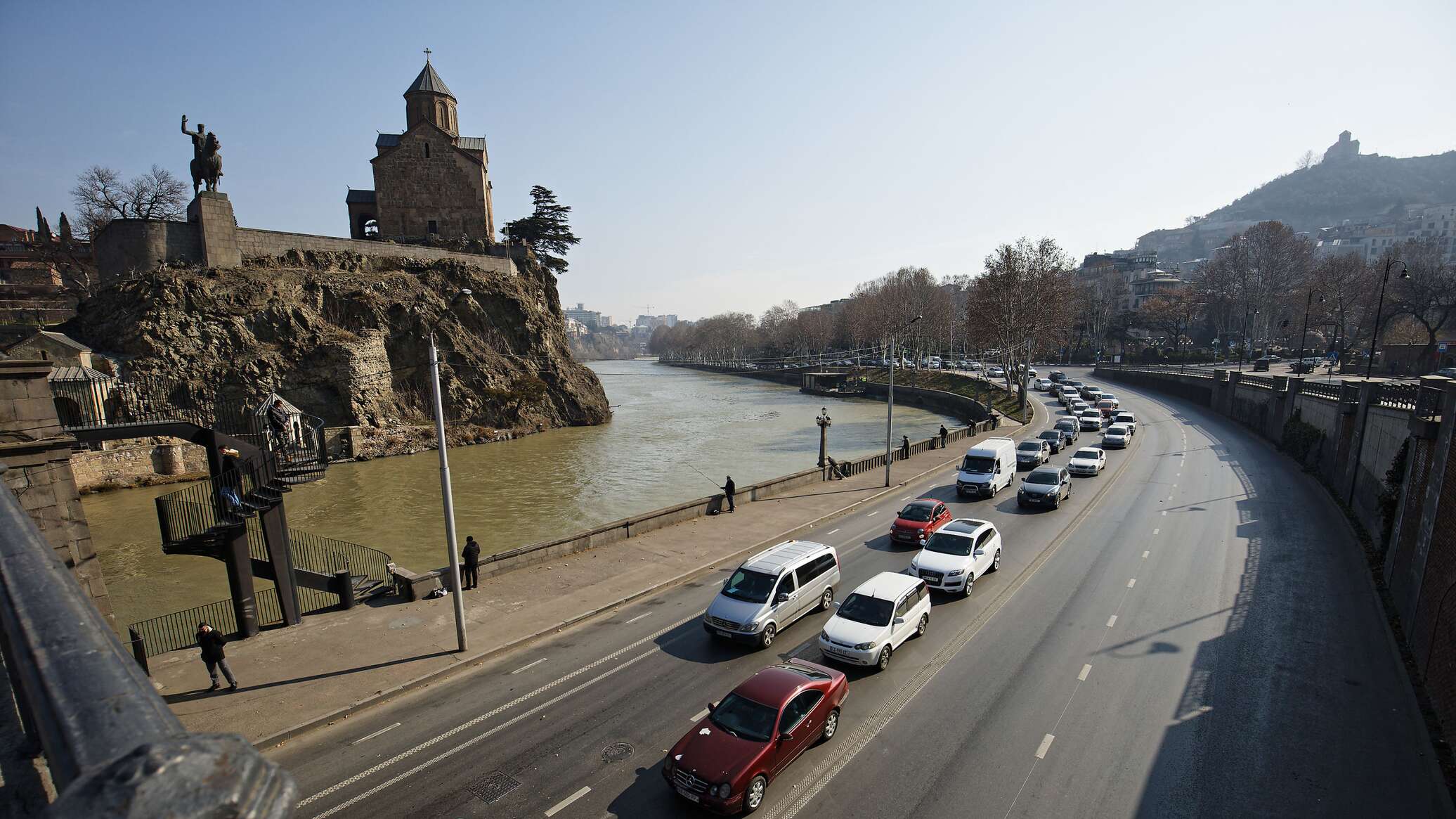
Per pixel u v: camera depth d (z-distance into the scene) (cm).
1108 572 2288
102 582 1606
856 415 9025
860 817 1188
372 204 9088
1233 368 9300
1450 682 1408
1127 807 1195
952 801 1220
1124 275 19888
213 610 2588
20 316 6644
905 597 1808
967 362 13450
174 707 1587
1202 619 1905
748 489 3491
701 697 1585
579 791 1273
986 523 2372
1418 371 7869
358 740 1466
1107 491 3472
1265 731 1398
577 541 2652
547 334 8606
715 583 2342
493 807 1236
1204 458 4281
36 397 1504
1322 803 1200
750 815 1194
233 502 1878
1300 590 2097
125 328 5497
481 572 2353
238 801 126
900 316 11894
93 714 164
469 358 7375
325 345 6216
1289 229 11862
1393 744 1352
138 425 1777
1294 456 4066
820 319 17338
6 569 280
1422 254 11888
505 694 1638
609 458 5959
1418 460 1978
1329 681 1580
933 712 1491
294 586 2036
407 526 3828
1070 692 1555
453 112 9200
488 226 9275
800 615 1984
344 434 5872
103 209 8181
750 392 13662
